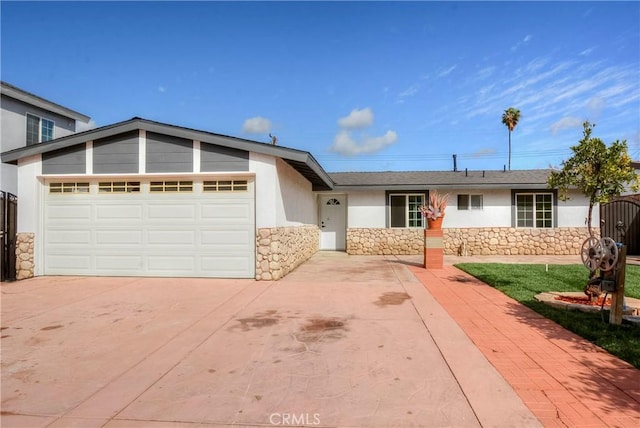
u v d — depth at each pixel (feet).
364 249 48.21
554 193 46.83
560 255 46.32
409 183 47.42
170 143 28.35
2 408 9.73
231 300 21.59
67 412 9.52
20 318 18.11
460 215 47.75
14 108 40.32
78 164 28.94
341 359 12.86
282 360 12.81
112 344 14.51
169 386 10.94
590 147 19.39
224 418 9.23
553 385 10.81
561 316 17.54
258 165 27.89
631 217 45.78
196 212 28.81
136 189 29.25
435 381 11.13
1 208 28.60
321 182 44.60
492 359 12.78
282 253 29.43
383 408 9.62
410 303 20.80
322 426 8.86
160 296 22.66
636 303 19.22
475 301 21.22
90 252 29.53
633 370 11.83
